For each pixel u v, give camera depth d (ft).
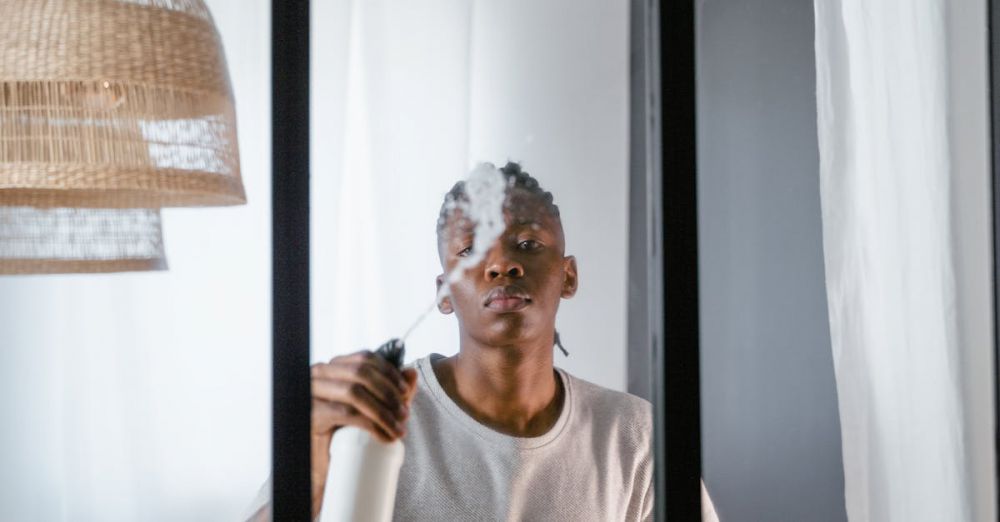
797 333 3.37
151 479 3.27
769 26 3.35
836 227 3.40
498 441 3.09
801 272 3.36
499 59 3.11
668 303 3.02
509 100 3.12
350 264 3.04
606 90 3.14
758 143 3.34
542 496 3.11
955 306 3.43
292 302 2.85
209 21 2.72
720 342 3.34
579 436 3.13
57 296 3.27
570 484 3.12
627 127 3.15
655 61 3.03
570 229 3.13
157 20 2.57
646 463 3.13
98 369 3.27
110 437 3.27
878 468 3.43
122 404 3.27
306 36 2.88
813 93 3.37
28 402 3.28
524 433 3.11
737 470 3.36
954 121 3.44
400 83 3.08
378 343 3.04
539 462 3.11
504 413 3.10
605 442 3.13
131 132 2.67
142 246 3.17
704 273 3.32
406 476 3.07
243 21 3.18
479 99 3.10
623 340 3.14
